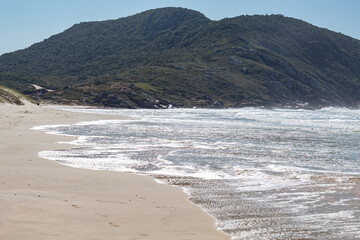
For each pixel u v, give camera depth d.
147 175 15.40
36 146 22.12
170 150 22.31
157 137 28.91
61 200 10.32
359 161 19.50
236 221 9.72
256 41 176.25
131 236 7.90
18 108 52.16
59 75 199.62
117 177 14.68
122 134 30.66
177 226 9.02
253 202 11.66
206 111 90.62
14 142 23.09
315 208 11.08
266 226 9.36
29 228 7.73
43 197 10.39
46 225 8.04
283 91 144.88
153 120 49.59
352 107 160.25
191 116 62.16
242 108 118.88
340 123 46.25
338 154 21.72
